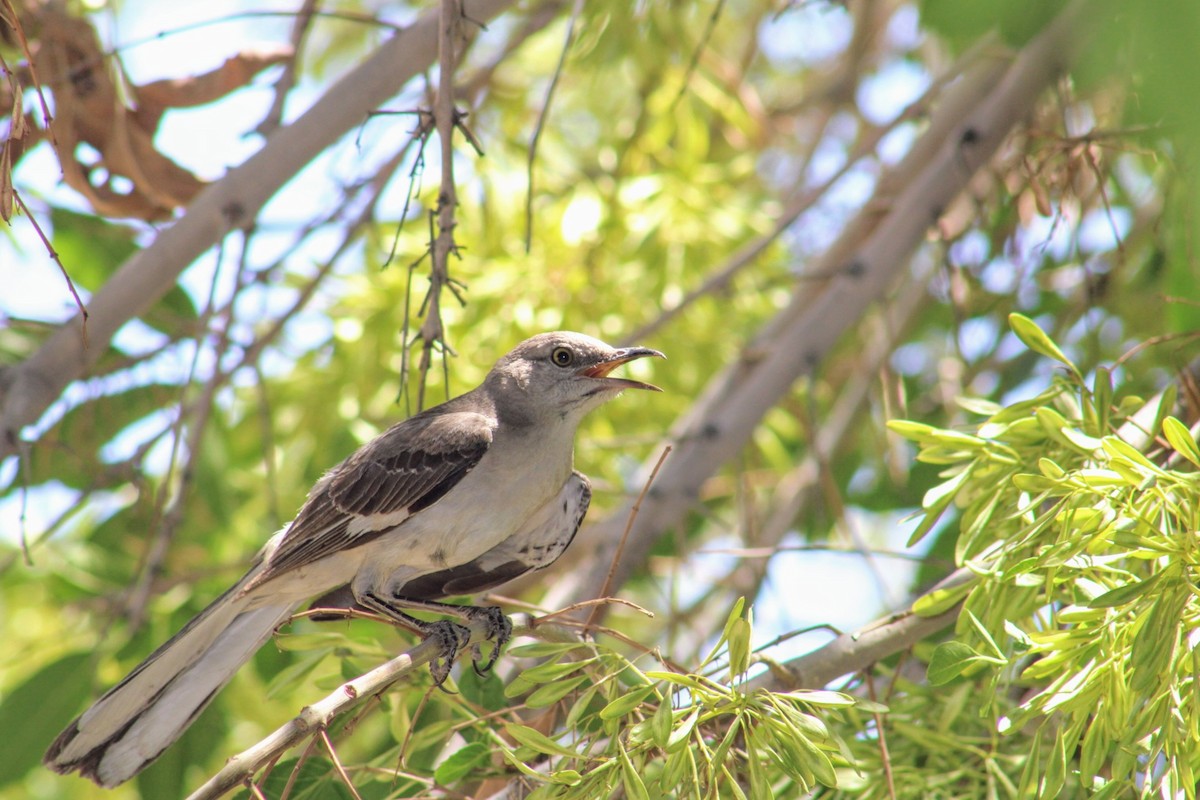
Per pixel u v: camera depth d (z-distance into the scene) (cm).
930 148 1253
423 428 930
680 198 1343
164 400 1188
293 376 1369
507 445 941
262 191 908
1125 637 645
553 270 1280
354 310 1290
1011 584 700
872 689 798
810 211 1516
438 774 729
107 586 1252
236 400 1398
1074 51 534
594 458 1366
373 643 819
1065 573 679
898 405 1300
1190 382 848
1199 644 633
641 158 1429
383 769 758
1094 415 741
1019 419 742
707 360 1396
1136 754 646
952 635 996
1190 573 629
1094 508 646
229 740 1291
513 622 820
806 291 1306
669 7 1280
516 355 984
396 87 918
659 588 1306
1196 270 879
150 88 974
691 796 633
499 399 965
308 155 913
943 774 800
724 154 1683
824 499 1452
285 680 801
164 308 1220
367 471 912
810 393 1167
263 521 1352
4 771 1127
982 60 1188
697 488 1141
